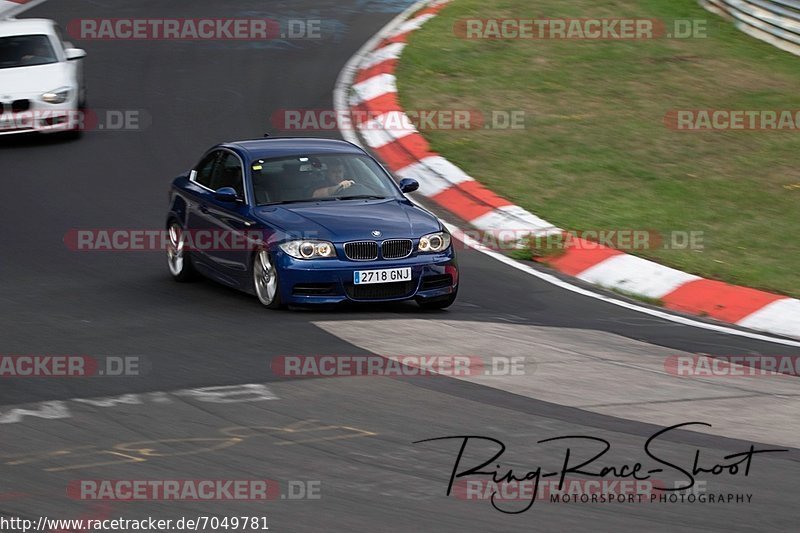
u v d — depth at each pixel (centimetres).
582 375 3048
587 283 4325
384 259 3678
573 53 7556
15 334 3450
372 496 2144
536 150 5856
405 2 9244
